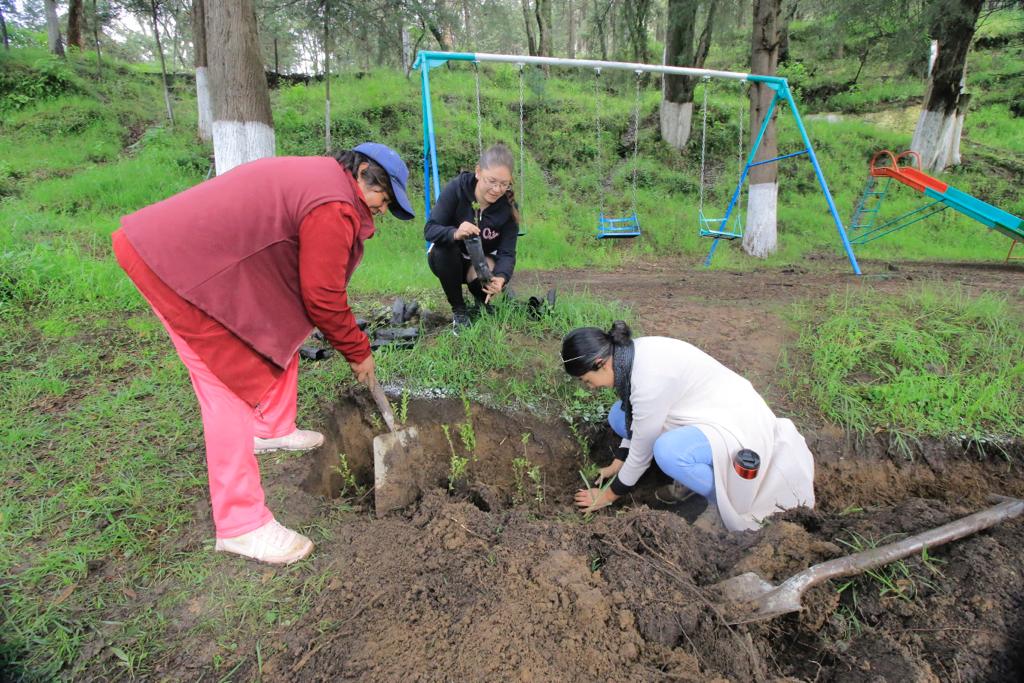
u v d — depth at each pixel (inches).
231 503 84.0
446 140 439.8
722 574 86.7
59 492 100.3
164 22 515.8
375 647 73.6
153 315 171.5
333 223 75.7
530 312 169.3
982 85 685.9
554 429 132.8
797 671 73.7
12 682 70.4
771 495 101.2
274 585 83.5
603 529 91.2
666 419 102.3
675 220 387.2
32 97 466.0
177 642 75.4
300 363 145.3
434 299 192.4
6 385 133.6
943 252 380.5
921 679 69.2
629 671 69.5
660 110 500.4
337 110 458.9
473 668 69.9
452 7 657.0
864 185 481.4
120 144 439.8
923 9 425.7
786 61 682.8
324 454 117.6
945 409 128.5
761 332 166.1
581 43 1051.9
